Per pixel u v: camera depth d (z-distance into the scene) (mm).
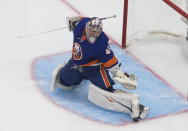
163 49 16922
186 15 14031
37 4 19281
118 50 16766
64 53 16516
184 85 15188
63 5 19359
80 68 13383
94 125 13375
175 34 17203
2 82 14883
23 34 17391
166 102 14398
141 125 13469
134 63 16125
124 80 13172
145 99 14477
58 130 13164
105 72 13453
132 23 17047
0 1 19297
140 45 17078
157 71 15797
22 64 15781
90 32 12414
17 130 13117
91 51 12789
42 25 18031
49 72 15484
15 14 18531
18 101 14156
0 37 17109
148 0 17812
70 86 14469
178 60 16375
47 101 14211
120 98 13453
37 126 13273
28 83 14922
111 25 18297
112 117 13688
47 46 16828
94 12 19109
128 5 16781
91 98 13953
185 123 13648
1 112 13703
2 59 15969
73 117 13633
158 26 17344
